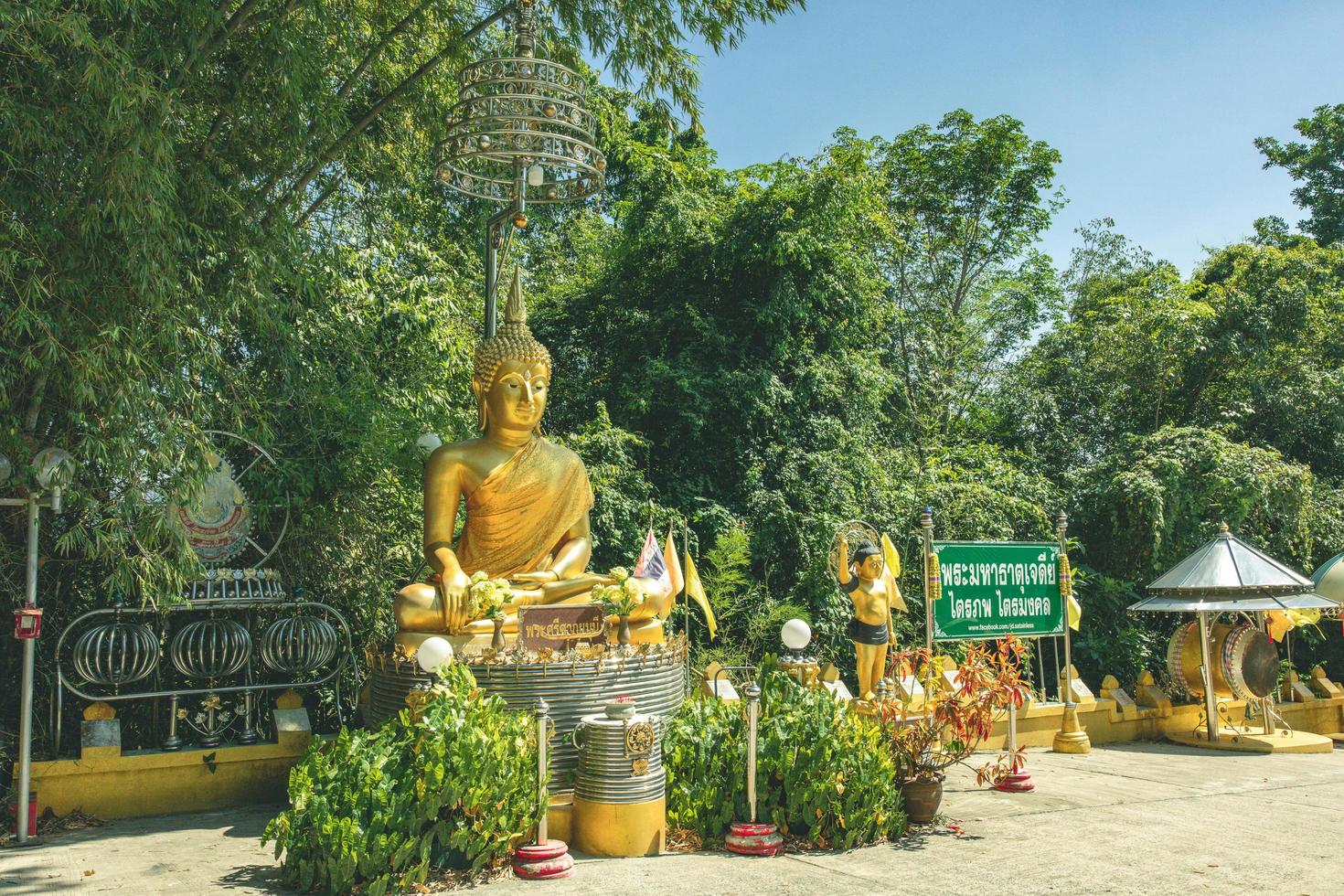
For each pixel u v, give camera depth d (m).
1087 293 22.48
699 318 14.27
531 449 8.00
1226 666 10.98
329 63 9.53
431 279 12.00
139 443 7.03
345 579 9.94
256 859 6.13
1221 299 16.61
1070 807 7.62
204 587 8.13
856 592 8.80
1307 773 9.28
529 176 8.84
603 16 10.11
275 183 9.20
